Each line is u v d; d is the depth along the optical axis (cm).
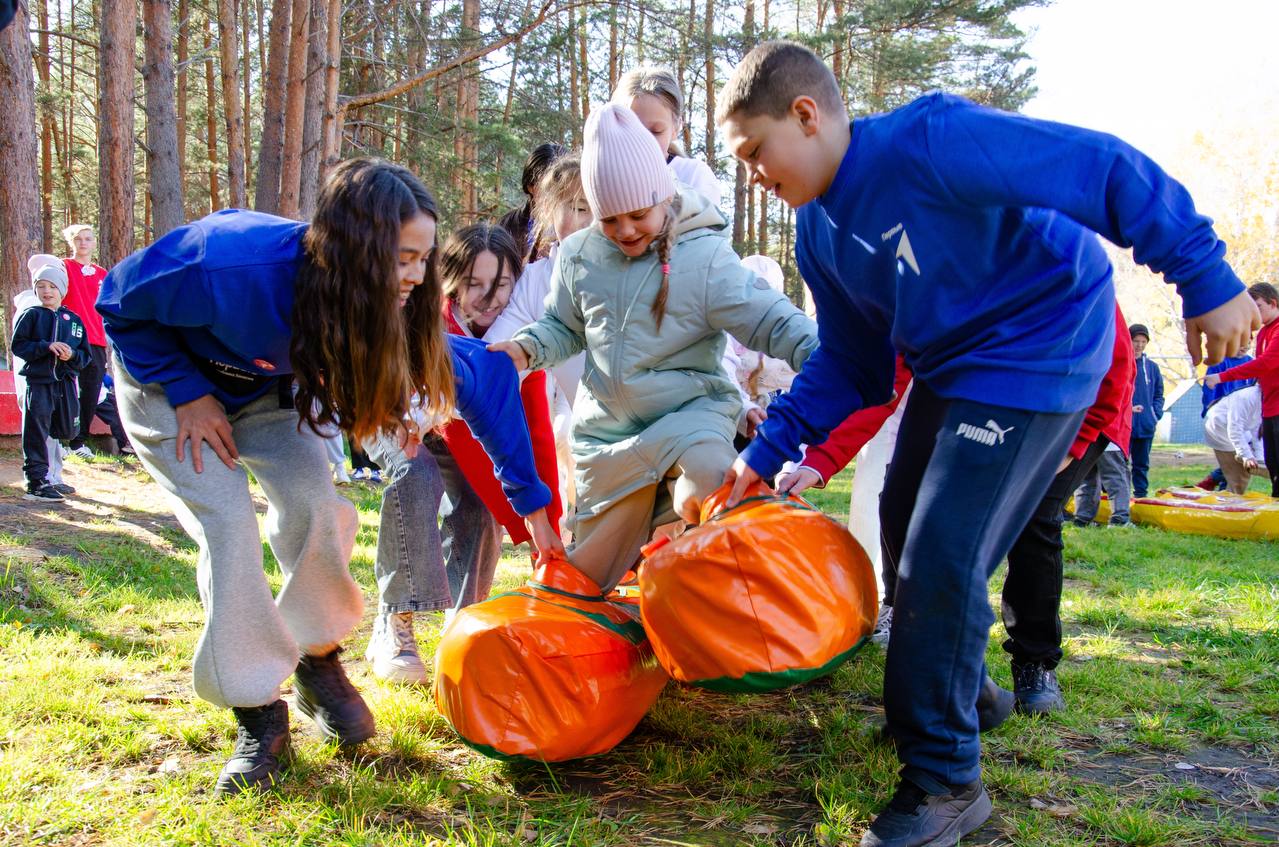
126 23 1371
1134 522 902
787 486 315
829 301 274
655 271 307
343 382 253
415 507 366
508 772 290
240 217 270
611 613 306
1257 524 812
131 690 346
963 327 241
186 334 267
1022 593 341
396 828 254
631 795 278
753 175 250
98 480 902
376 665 374
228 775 270
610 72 2619
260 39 2400
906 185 230
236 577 267
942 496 239
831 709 344
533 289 392
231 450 277
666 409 314
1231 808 271
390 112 2286
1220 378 887
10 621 425
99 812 255
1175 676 393
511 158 2302
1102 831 255
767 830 256
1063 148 215
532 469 321
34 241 1193
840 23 2372
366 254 242
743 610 255
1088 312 240
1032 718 335
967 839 250
